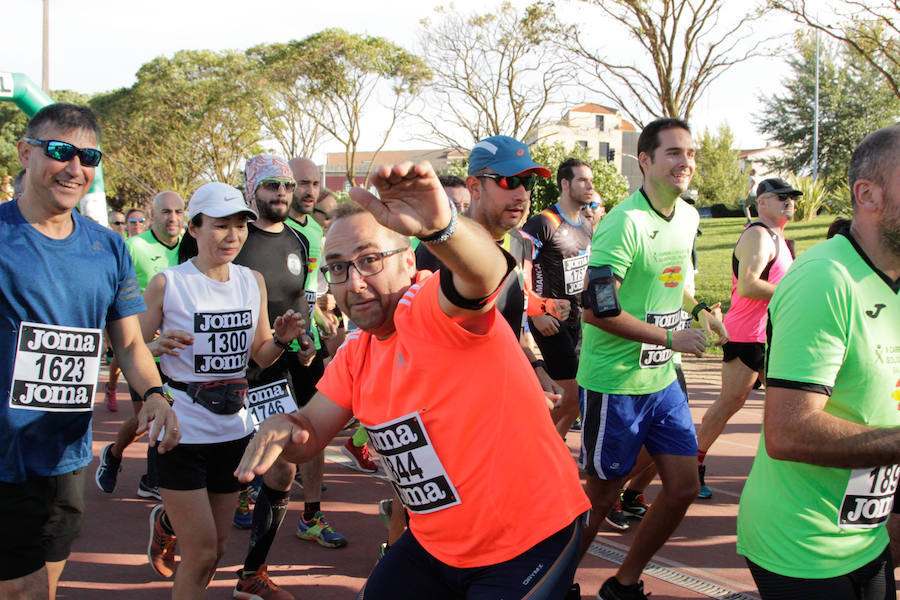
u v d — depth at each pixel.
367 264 2.03
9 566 2.61
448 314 1.84
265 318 3.68
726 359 5.13
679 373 4.77
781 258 5.25
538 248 5.56
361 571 4.05
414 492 2.06
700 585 3.78
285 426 2.11
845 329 2.03
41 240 2.61
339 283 2.08
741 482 5.54
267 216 4.52
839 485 2.10
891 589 2.24
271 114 41.06
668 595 3.66
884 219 2.02
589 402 3.56
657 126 3.55
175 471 3.08
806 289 2.04
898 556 2.69
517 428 1.95
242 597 3.66
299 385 4.94
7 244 2.54
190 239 4.14
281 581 3.92
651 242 3.56
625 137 52.34
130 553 4.29
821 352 2.02
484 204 3.48
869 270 2.06
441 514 2.02
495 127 26.23
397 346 2.04
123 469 5.93
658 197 3.60
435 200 1.54
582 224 5.78
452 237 1.58
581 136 45.34
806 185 24.69
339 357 2.32
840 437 1.97
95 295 2.72
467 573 2.02
